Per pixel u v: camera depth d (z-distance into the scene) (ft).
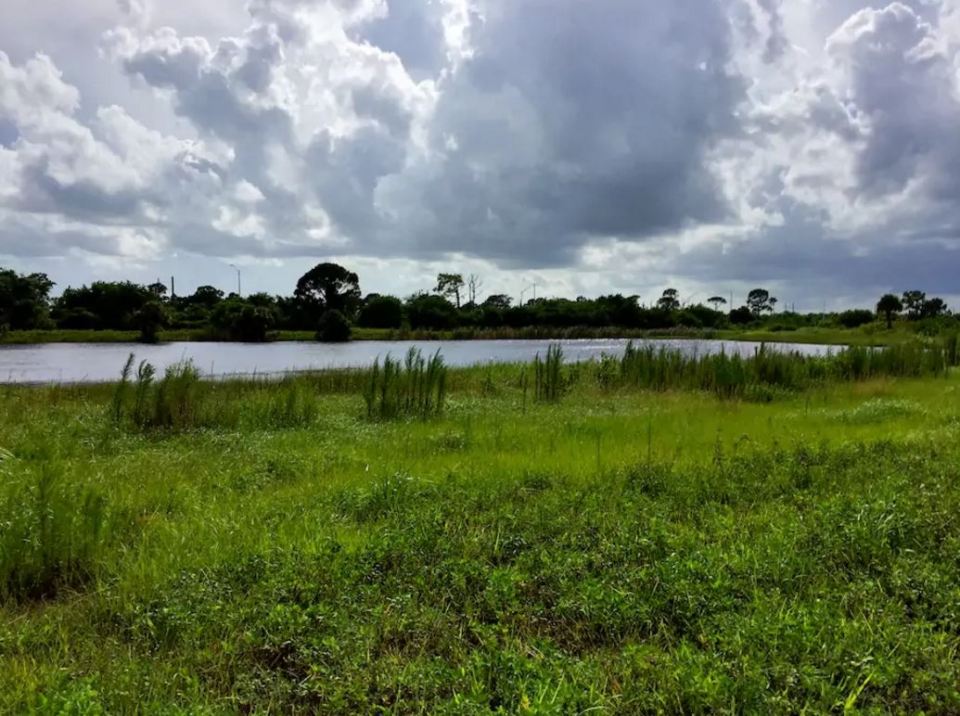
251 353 143.95
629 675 11.44
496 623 13.80
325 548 16.83
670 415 43.04
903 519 17.54
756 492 22.33
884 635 12.28
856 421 39.34
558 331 239.30
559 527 18.86
